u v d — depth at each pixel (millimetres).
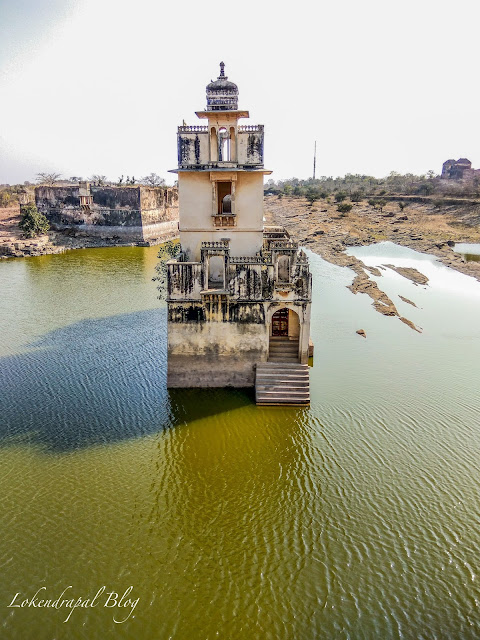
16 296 46750
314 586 15312
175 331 25797
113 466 20797
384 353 33625
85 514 18047
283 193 143250
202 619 14273
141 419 24188
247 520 17953
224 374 26469
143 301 45219
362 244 84188
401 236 90125
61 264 63094
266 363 26219
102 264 63281
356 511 18422
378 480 20125
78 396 26312
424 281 56719
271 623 14172
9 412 24641
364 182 165625
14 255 67750
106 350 32750
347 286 53875
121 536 17109
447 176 160750
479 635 13914
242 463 21172
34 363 30516
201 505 18688
